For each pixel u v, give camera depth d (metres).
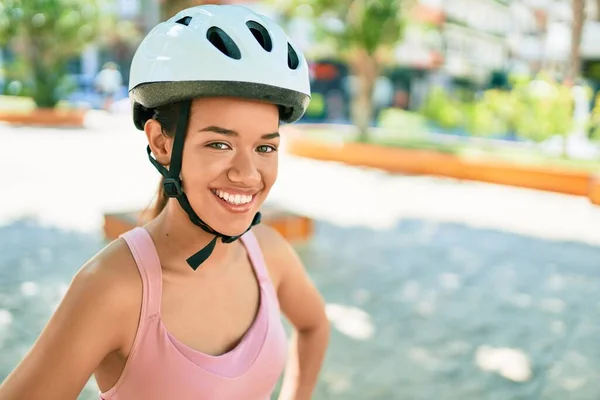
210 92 1.13
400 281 5.60
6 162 11.27
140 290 1.19
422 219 8.08
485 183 11.20
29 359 1.12
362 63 14.62
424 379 3.79
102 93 24.75
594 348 4.35
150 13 27.06
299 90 1.22
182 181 1.21
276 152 1.25
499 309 5.03
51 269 5.39
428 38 17.75
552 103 12.40
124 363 1.20
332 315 4.75
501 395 3.64
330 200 9.09
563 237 7.45
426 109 16.28
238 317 1.33
